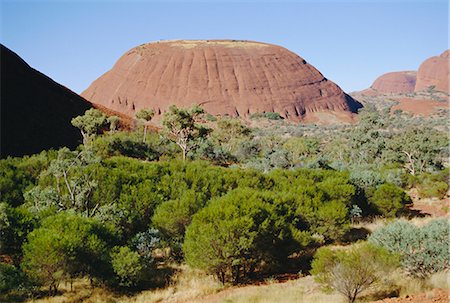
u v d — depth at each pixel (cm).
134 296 1243
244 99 14025
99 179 1881
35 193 1672
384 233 1196
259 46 16212
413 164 4172
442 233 1134
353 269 981
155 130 5831
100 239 1330
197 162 3112
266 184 2342
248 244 1281
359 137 4888
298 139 5866
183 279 1370
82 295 1244
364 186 2347
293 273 1434
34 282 1208
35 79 5697
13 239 1384
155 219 1609
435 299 898
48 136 4600
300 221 1748
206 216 1369
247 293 1184
